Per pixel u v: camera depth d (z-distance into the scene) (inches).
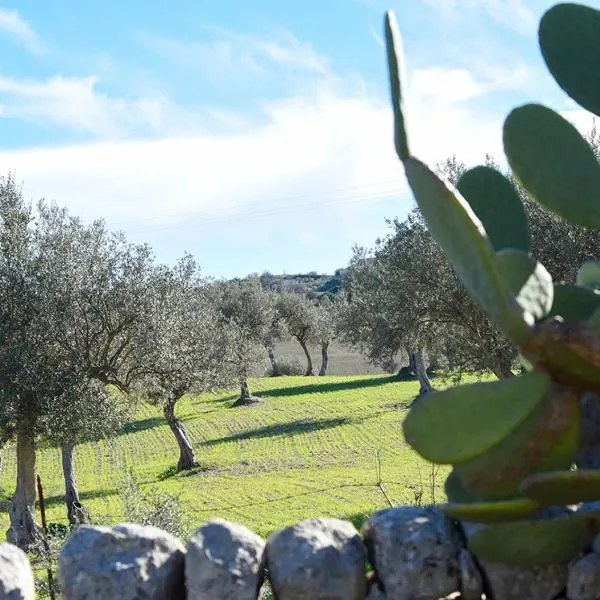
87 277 596.4
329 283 3068.4
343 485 706.8
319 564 81.9
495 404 71.1
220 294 1621.6
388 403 1309.1
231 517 625.9
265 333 1664.6
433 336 656.4
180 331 694.5
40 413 567.2
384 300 650.8
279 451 992.2
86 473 993.5
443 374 617.9
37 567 297.9
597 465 88.4
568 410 71.7
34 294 561.9
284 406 1389.0
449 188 69.7
